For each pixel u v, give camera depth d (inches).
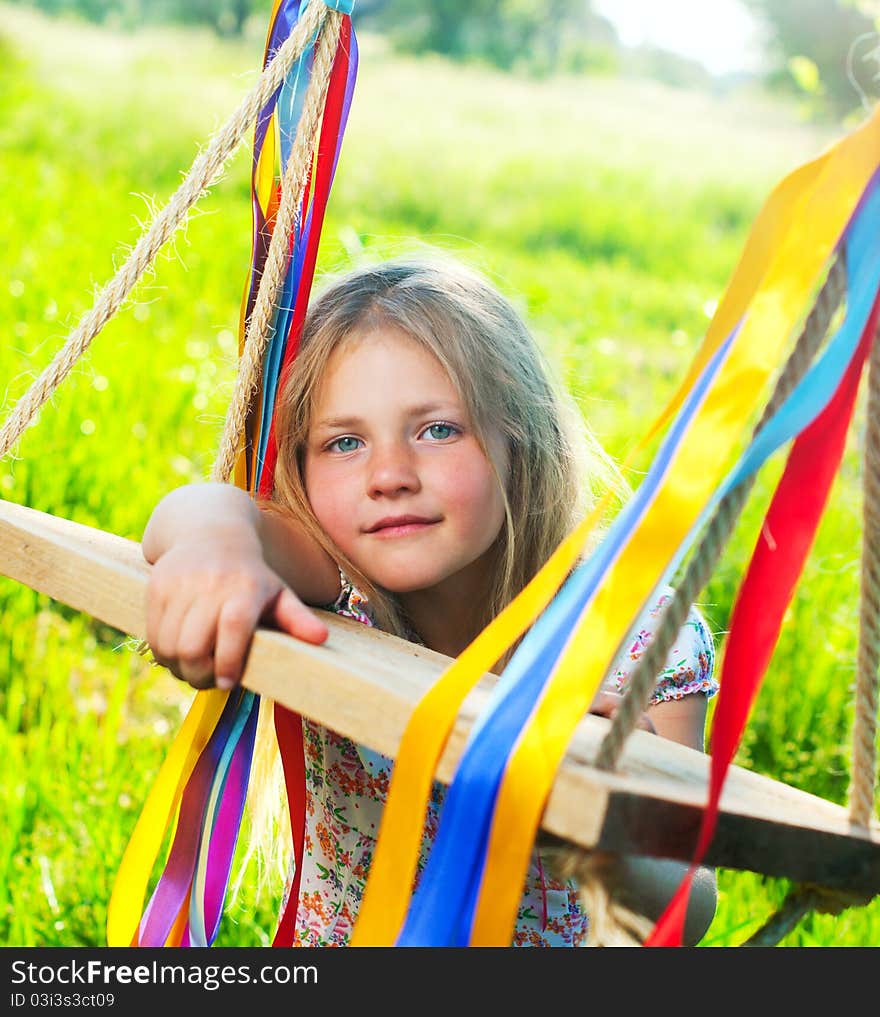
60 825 100.4
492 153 611.5
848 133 41.9
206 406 181.9
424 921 41.8
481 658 43.4
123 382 186.1
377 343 67.4
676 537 40.8
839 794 115.9
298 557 64.9
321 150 64.6
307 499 69.8
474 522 66.5
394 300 69.2
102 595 53.1
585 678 40.7
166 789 63.6
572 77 1039.6
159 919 64.7
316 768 75.4
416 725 42.6
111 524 144.3
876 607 45.9
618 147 682.8
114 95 575.2
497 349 72.2
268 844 87.4
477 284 76.3
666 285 385.1
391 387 66.4
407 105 753.0
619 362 254.8
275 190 67.7
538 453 75.2
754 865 43.5
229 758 65.4
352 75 64.3
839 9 542.9
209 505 54.6
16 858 97.0
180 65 753.0
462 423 67.3
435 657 54.9
